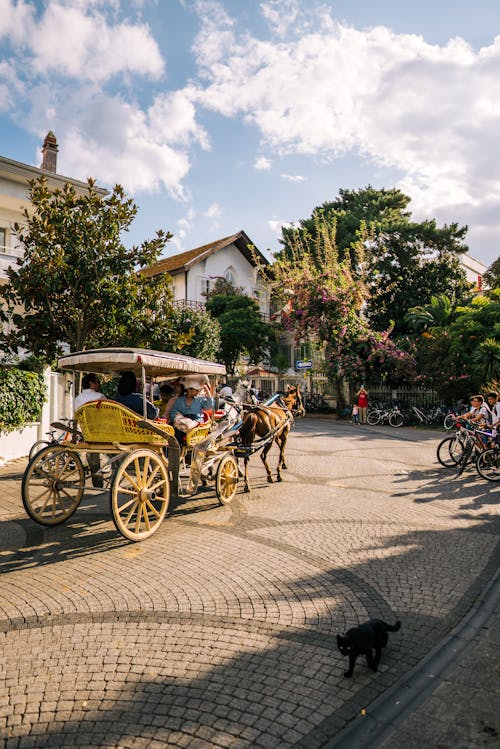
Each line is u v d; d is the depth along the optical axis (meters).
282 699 3.30
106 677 3.53
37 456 6.96
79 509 8.23
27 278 10.38
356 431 21.64
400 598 4.87
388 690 3.43
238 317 34.22
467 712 3.19
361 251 30.27
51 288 10.34
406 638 4.13
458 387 24.28
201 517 7.62
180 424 7.61
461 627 4.32
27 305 10.84
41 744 2.87
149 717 3.11
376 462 12.88
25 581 5.23
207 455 7.94
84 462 11.16
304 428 22.56
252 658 3.79
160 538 6.64
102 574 5.41
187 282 37.84
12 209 19.17
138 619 4.40
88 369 8.16
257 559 5.87
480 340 24.27
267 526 7.18
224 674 3.58
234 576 5.36
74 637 4.10
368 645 3.50
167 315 11.70
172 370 8.30
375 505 8.42
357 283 29.34
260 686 3.44
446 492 9.47
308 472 11.42
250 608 4.62
